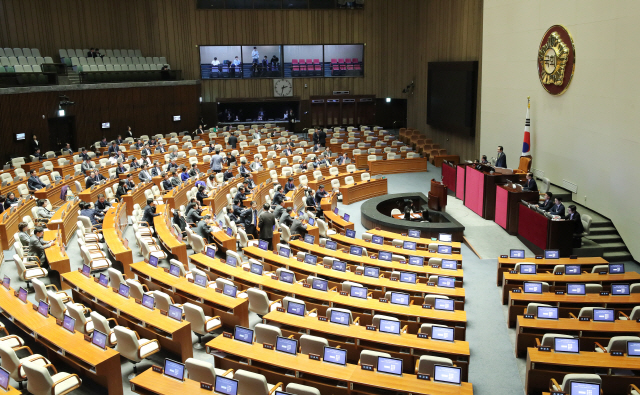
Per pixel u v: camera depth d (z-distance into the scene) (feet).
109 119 103.35
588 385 25.31
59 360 31.94
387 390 26.58
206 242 53.36
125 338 30.60
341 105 133.80
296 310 34.30
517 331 35.81
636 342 29.53
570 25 62.54
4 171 74.38
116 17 116.98
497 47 80.33
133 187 70.08
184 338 32.32
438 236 57.77
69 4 109.40
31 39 103.91
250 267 42.96
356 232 67.26
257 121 136.46
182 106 119.55
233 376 26.48
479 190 69.05
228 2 124.47
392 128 140.26
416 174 99.55
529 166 69.21
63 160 84.28
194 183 76.74
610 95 56.29
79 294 38.75
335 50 135.33
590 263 47.16
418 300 40.65
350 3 128.57
